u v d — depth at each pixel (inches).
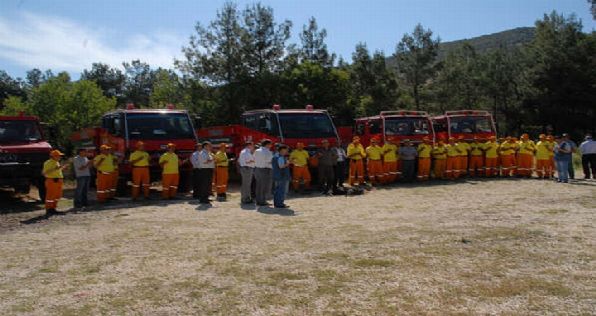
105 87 3371.1
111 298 232.5
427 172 730.2
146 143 595.2
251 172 534.0
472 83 2030.0
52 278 265.9
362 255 299.9
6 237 376.2
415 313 208.1
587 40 1815.9
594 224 382.9
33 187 723.4
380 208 483.8
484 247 315.3
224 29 1167.6
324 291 237.0
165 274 268.8
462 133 784.3
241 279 257.6
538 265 274.7
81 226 414.6
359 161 687.7
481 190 613.3
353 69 1608.0
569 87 1766.7
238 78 1160.8
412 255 297.9
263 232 372.5
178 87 1278.3
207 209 494.0
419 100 1879.9
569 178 719.7
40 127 613.0
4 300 232.4
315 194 609.3
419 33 1815.9
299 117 673.6
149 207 512.1
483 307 213.8
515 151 768.3
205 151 541.0
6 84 3363.7
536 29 1968.5
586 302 218.1
